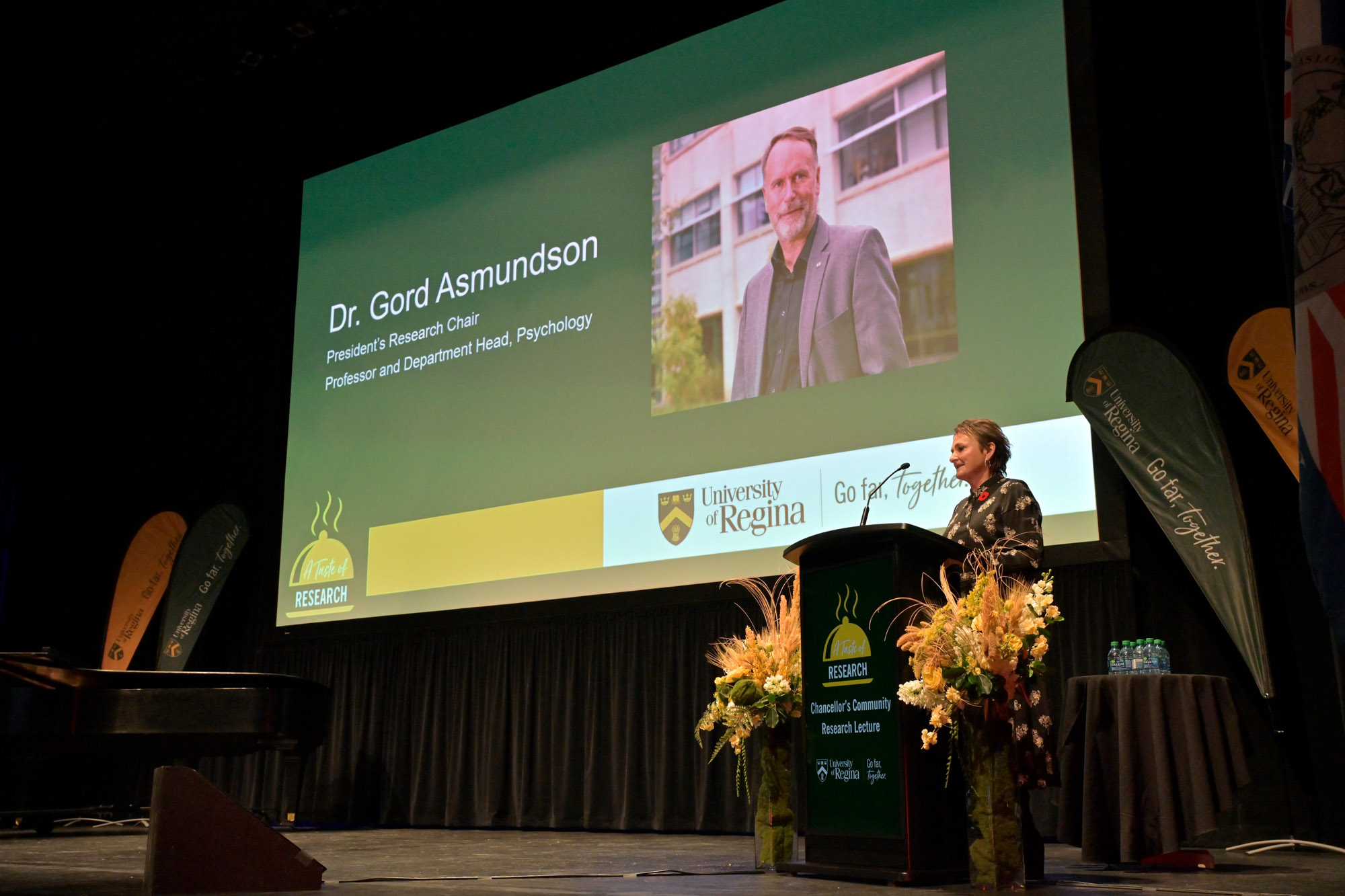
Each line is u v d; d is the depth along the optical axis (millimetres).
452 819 6051
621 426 5785
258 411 7578
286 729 5016
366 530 6602
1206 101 4812
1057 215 4727
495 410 6262
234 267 7836
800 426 5199
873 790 2781
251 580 7398
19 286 7871
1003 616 2672
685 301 5719
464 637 6270
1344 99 1775
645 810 5484
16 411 7887
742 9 5941
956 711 2676
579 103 6344
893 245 5105
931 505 4785
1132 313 4758
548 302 6203
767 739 3273
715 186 5742
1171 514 4133
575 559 5781
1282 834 4168
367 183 7129
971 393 4781
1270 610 4371
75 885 2793
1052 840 4410
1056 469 4543
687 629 5477
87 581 7883
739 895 2482
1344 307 1740
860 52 5395
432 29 6895
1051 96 4828
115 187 7875
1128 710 3297
